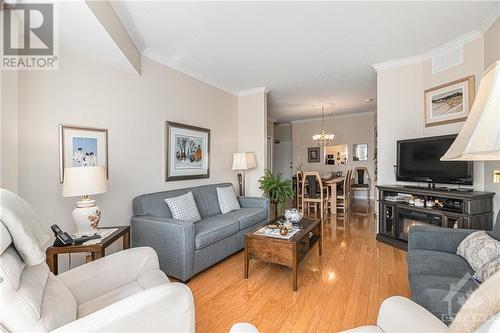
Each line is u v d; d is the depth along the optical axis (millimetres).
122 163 2742
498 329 642
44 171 2092
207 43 2885
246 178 4840
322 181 5465
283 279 2430
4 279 832
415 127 3395
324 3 2176
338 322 1768
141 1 2107
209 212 3539
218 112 4383
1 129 1732
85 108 2393
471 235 1788
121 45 2330
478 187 2805
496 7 2283
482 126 734
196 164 3848
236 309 1936
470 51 2812
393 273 2521
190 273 2375
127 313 943
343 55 3277
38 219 1139
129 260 1589
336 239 3654
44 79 2100
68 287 1311
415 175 3217
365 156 7297
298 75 4004
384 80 3568
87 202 2008
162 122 3277
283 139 8953
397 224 3314
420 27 2605
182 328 1104
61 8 1708
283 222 2855
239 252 3201
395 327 992
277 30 2617
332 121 7770
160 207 2895
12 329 838
